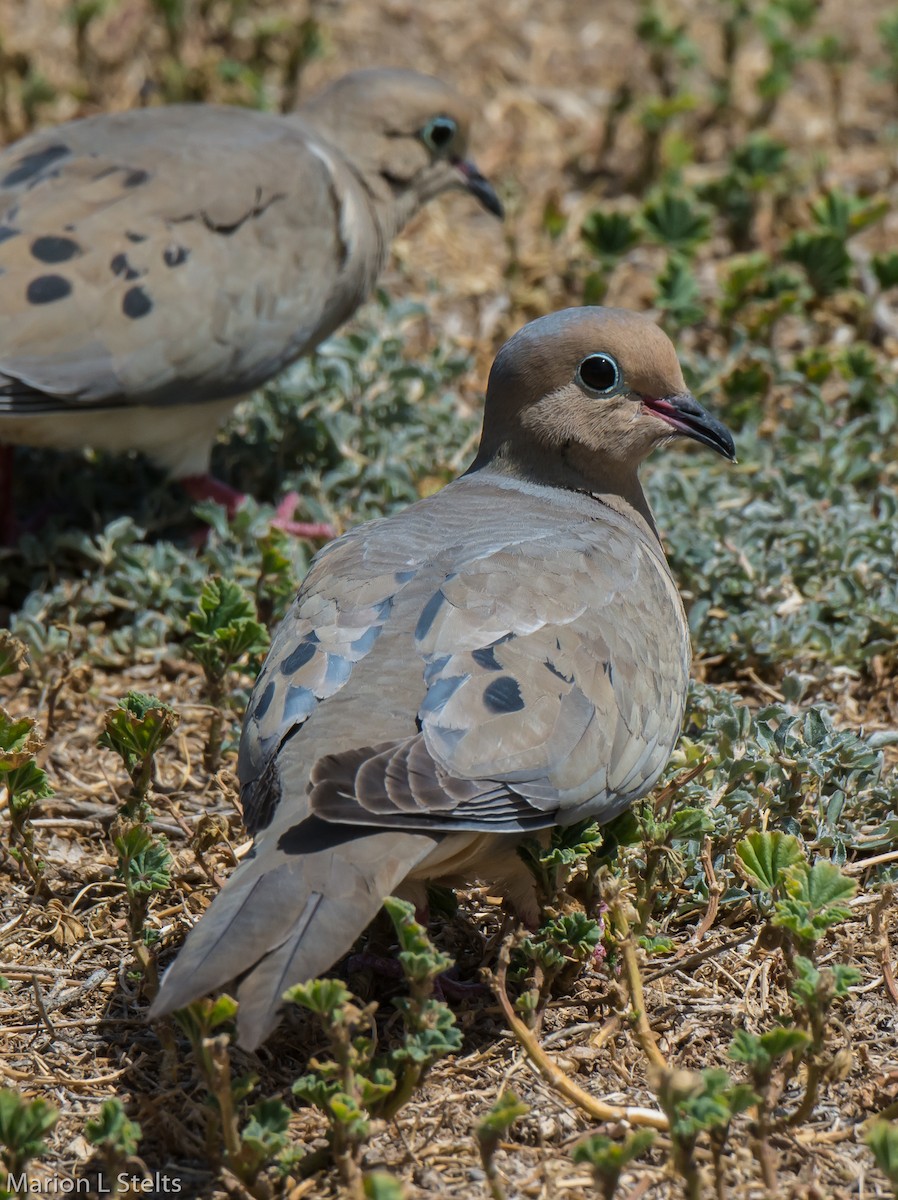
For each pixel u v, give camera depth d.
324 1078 7.73
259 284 12.55
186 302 12.17
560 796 7.83
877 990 8.91
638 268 16.73
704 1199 7.48
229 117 13.41
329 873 7.12
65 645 11.41
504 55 20.20
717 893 9.21
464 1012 8.66
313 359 14.12
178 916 9.52
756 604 11.99
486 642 7.96
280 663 8.16
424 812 7.30
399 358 14.16
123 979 9.02
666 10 21.28
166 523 13.07
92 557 12.39
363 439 13.50
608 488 10.13
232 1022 7.94
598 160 18.48
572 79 19.94
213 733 10.52
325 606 8.40
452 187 14.64
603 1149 6.73
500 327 15.57
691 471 13.29
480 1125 6.98
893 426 13.76
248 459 13.75
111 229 12.15
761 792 9.52
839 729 11.10
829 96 19.78
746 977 9.02
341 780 7.25
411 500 12.93
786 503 12.62
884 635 11.83
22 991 9.00
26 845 9.43
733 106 18.94
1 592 12.57
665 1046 8.55
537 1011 8.47
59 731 11.22
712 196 16.78
